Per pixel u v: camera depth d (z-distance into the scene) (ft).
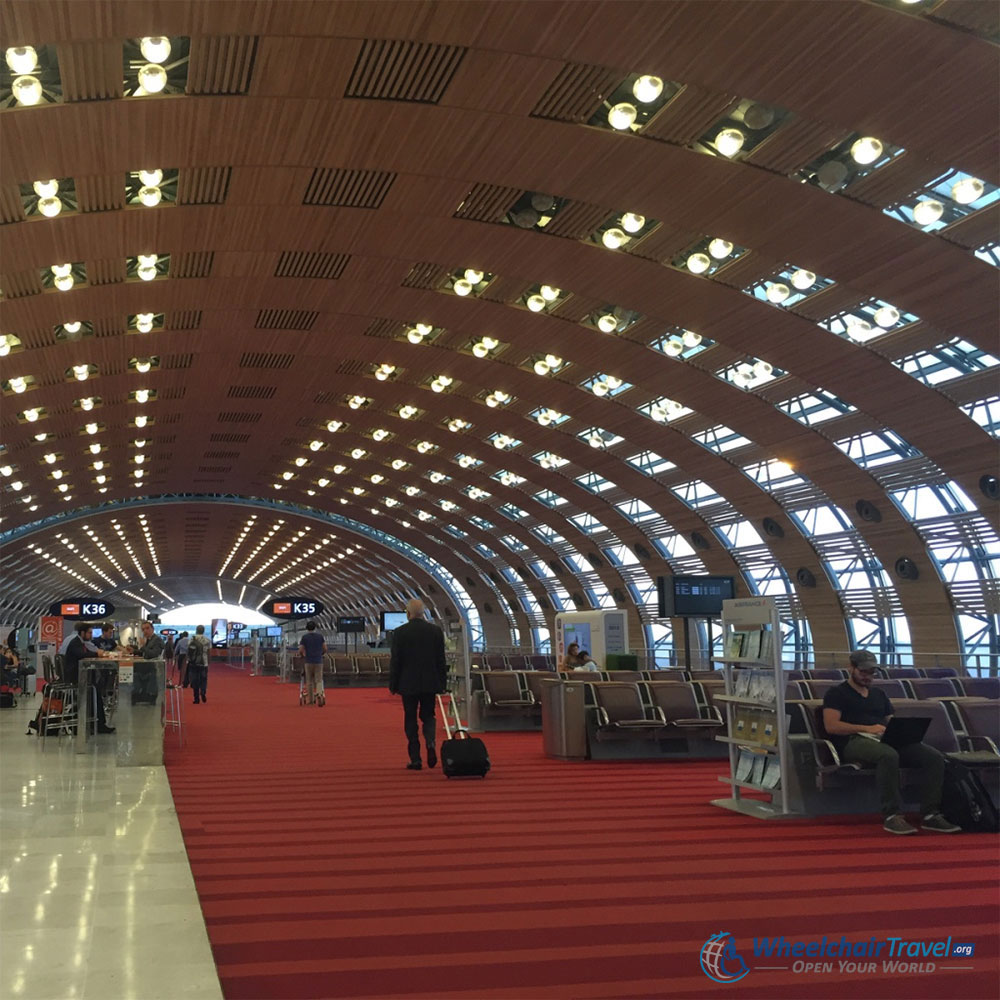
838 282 58.85
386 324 81.46
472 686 59.41
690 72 41.68
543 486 128.47
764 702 29.01
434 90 45.21
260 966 14.99
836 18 38.17
